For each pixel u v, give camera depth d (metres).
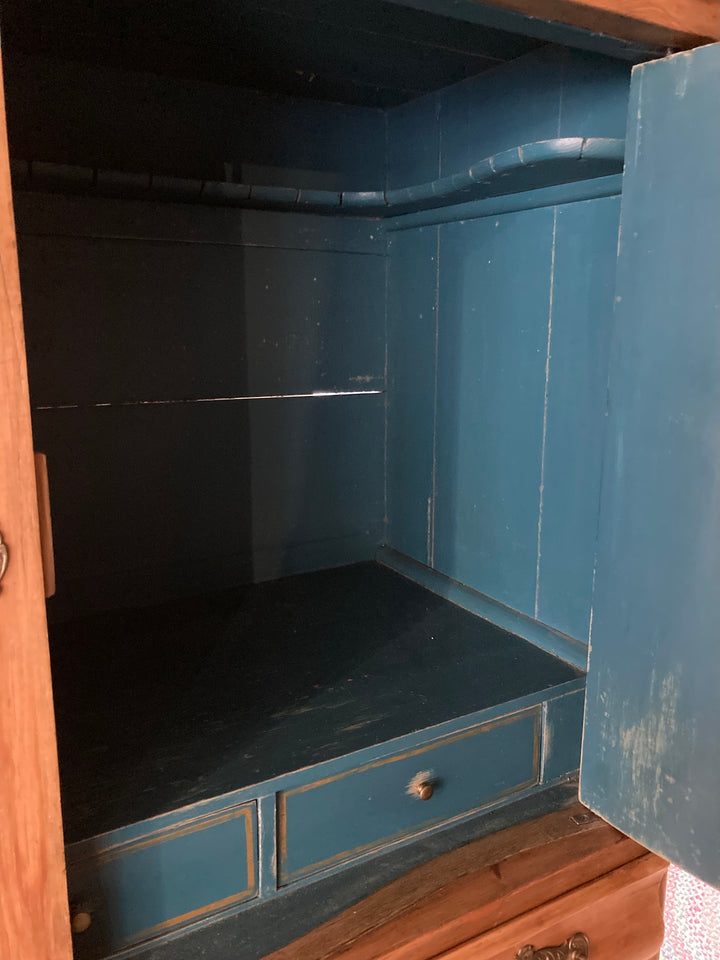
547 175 0.96
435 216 1.26
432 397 1.35
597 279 1.00
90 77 1.12
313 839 0.86
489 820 0.98
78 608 1.24
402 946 0.80
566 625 1.12
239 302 1.29
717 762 0.72
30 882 0.63
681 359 0.71
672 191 0.70
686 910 1.04
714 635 0.71
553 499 1.11
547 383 1.10
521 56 1.07
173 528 1.30
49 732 0.62
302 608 1.28
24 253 1.11
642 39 0.72
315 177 1.33
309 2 0.88
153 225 1.20
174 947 0.78
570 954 0.92
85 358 1.18
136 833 0.74
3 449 0.56
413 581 1.41
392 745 0.88
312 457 1.42
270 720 0.93
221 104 1.22
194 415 1.29
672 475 0.73
